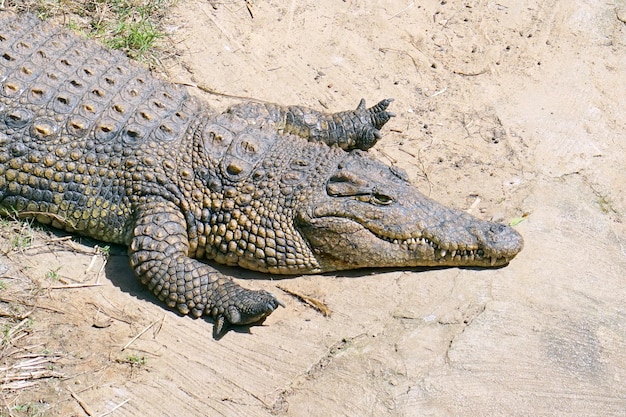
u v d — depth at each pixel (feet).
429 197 21.97
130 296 19.19
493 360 18.56
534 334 19.16
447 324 19.16
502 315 19.45
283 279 20.15
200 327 18.72
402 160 23.31
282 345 18.47
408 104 25.14
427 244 20.03
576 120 25.26
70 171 19.85
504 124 24.80
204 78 24.93
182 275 18.84
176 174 19.92
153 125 20.29
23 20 22.16
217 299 18.65
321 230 19.74
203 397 17.33
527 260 20.81
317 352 18.38
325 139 23.15
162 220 19.43
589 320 19.63
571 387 18.25
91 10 26.30
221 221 19.88
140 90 21.07
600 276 20.74
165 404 17.12
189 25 26.53
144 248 19.04
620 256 21.38
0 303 18.48
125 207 19.92
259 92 24.72
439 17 28.30
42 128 19.77
